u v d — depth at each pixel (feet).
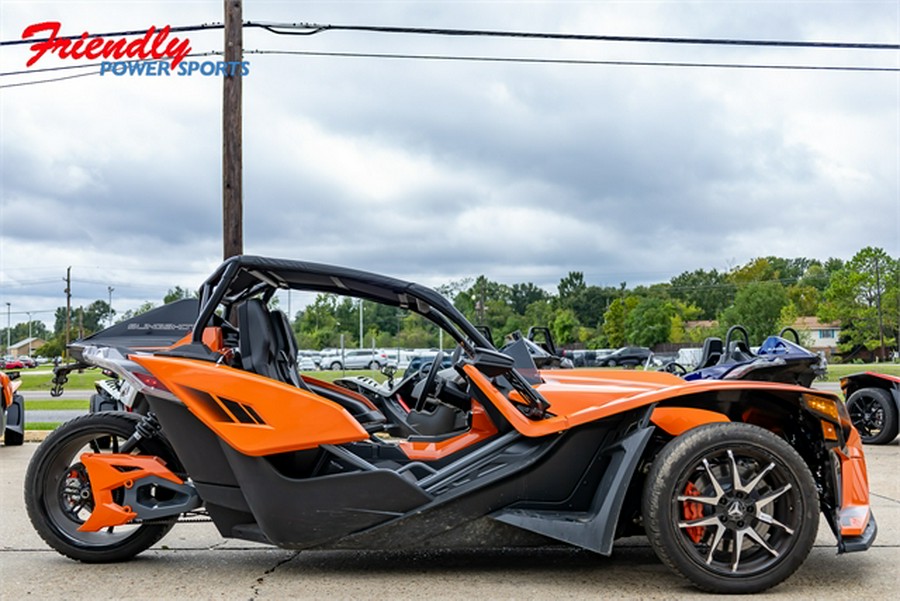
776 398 13.12
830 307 233.76
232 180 34.55
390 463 13.51
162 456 14.48
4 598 12.15
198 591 12.45
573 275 355.56
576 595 12.09
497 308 250.78
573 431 13.12
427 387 17.63
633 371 15.28
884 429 31.35
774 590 12.32
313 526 12.97
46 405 62.75
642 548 15.23
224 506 13.42
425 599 11.93
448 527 12.94
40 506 14.21
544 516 12.77
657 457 12.28
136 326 16.87
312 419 12.97
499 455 13.34
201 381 13.15
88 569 13.85
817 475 13.46
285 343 14.14
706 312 346.13
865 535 12.75
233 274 13.61
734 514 12.05
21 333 622.54
